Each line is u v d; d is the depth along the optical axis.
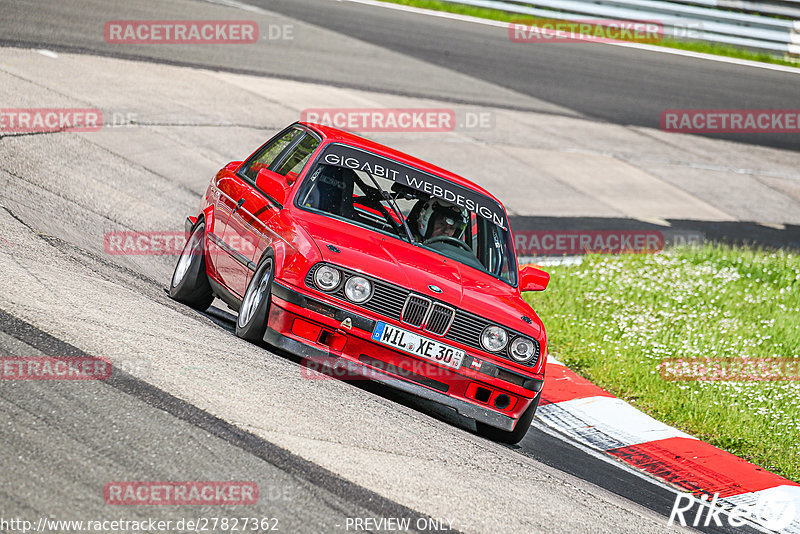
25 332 19.00
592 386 29.56
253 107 55.34
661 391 30.23
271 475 15.53
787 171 75.38
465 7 101.38
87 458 14.58
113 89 50.47
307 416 18.56
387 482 16.64
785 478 25.53
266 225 23.36
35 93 45.72
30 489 13.31
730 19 104.56
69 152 39.50
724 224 60.31
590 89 81.75
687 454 25.52
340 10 89.75
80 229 30.80
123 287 25.27
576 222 53.09
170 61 59.22
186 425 16.53
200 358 20.14
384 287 21.41
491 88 74.88
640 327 35.97
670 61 97.19
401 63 75.19
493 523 16.23
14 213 28.91
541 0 100.31
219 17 74.62
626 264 45.94
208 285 26.61
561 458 23.05
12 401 15.88
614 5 101.94
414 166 26.36
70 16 62.56
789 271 49.97
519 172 59.00
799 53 104.50
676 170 68.88
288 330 21.45
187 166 43.62
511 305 23.09
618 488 21.59
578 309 37.97
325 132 26.50
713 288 44.06
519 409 22.19
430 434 20.23
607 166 65.38
